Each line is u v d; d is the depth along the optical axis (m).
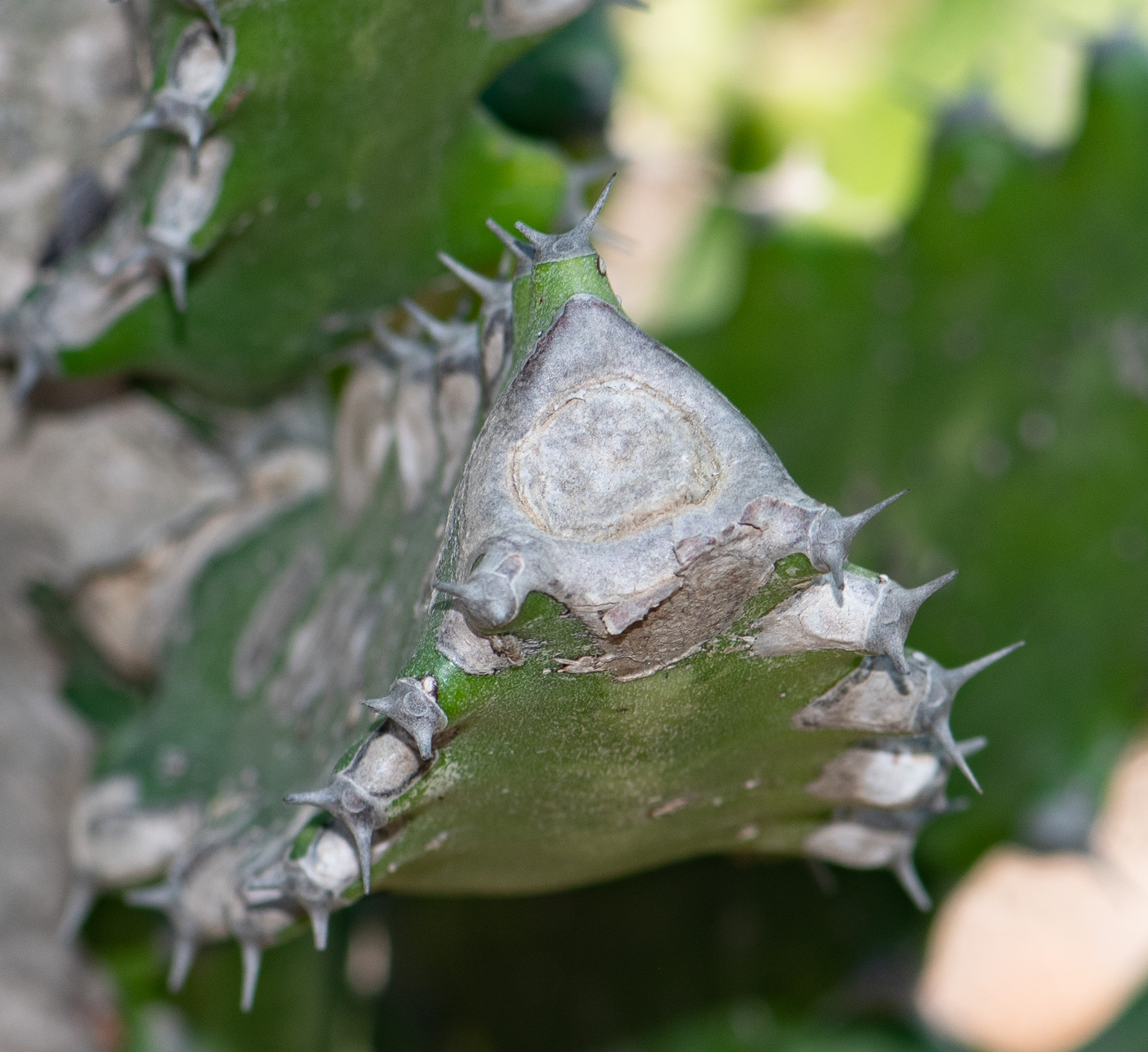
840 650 0.46
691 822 0.51
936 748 0.50
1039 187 0.78
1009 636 0.77
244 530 0.66
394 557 0.53
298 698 0.56
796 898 0.80
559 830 0.50
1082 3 1.18
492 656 0.45
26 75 0.58
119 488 0.68
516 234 0.58
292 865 0.49
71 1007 0.70
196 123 0.53
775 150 1.11
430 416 0.53
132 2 0.56
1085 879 1.11
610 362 0.45
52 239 0.59
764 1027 0.82
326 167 0.55
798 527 0.44
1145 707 0.78
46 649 0.71
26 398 0.66
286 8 0.52
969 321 0.79
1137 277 0.77
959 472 0.78
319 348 0.60
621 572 0.44
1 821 0.68
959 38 1.17
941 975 1.07
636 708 0.46
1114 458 0.77
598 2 0.56
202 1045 0.76
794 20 1.19
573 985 0.84
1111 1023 0.81
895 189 1.05
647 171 1.12
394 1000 0.87
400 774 0.46
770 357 0.81
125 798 0.59
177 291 0.55
